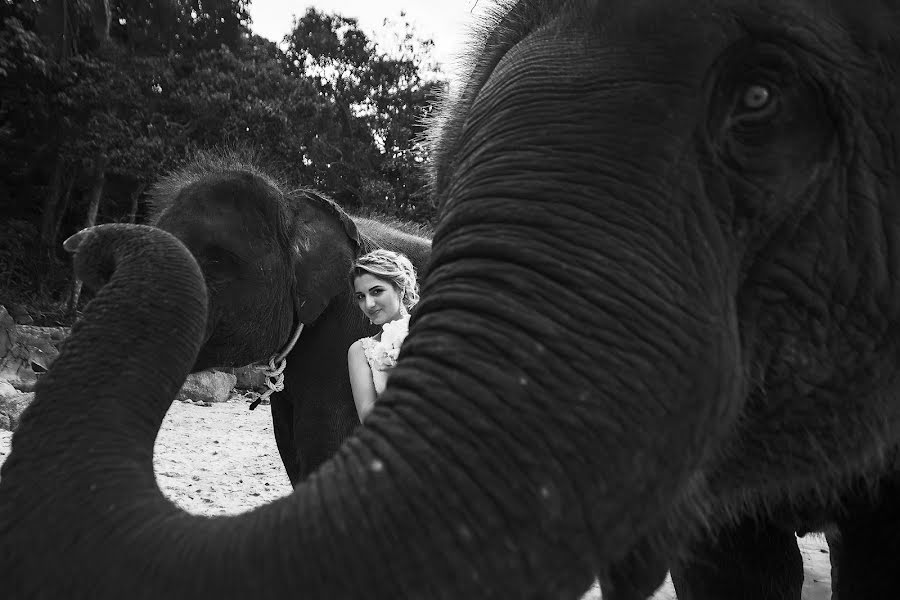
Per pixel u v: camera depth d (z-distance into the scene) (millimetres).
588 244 1383
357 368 3852
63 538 1184
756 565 2789
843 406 1669
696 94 1495
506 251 1387
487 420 1224
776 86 1521
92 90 22688
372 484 1191
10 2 23594
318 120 27984
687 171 1475
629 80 1505
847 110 1541
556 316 1317
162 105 23969
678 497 1524
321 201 5766
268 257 5273
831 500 2273
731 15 1515
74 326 1522
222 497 7109
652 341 1332
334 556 1145
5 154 25703
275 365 5488
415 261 6512
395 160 32688
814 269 1574
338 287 5484
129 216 26672
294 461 5938
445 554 1144
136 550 1172
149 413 1408
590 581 1249
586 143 1469
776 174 1528
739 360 1497
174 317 1538
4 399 10898
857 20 1557
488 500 1172
